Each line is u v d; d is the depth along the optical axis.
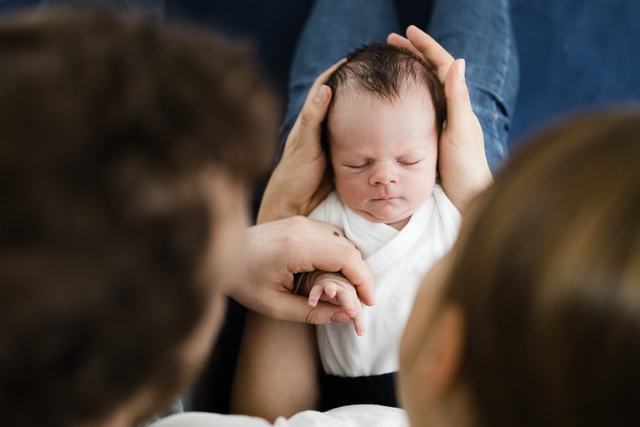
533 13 1.64
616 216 0.30
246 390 1.08
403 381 0.48
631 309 0.28
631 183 0.31
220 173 0.35
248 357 1.09
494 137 1.26
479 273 0.34
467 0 1.39
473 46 1.33
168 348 0.35
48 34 0.32
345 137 1.03
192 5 1.66
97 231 0.29
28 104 0.29
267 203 1.15
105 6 0.37
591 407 0.30
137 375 0.34
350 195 1.07
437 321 0.41
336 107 1.04
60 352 0.30
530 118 1.56
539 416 0.32
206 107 0.33
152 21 0.36
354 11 1.43
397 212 1.05
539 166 0.34
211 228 0.35
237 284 0.99
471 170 1.06
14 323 0.29
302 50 1.44
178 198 0.31
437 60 1.14
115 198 0.29
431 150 1.03
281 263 0.95
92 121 0.29
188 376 0.42
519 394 0.33
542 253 0.31
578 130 0.35
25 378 0.30
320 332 1.06
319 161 1.08
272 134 0.38
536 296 0.31
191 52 0.34
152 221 0.30
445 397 0.41
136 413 0.39
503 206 0.34
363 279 0.95
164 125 0.31
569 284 0.30
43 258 0.28
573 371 0.30
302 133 1.04
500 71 1.32
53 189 0.28
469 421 0.39
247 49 0.38
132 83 0.30
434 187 1.12
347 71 1.07
